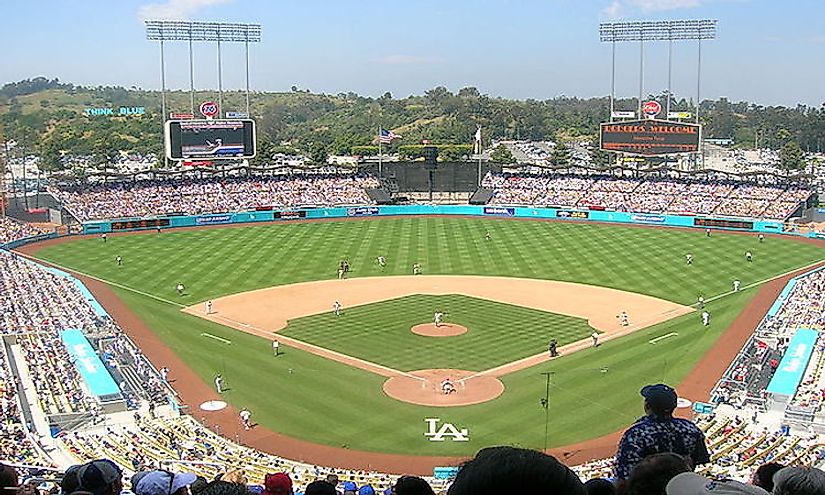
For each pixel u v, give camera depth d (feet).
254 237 379.35
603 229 403.13
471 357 199.11
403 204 474.49
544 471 19.92
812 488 25.89
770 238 372.99
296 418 160.25
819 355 187.52
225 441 148.05
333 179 488.02
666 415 37.63
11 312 225.35
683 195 440.86
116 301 258.98
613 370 188.65
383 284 283.59
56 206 435.12
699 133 428.56
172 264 316.81
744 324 229.04
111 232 389.19
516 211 449.48
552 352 199.62
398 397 171.32
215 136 437.17
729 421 150.82
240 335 220.43
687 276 295.48
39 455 127.44
